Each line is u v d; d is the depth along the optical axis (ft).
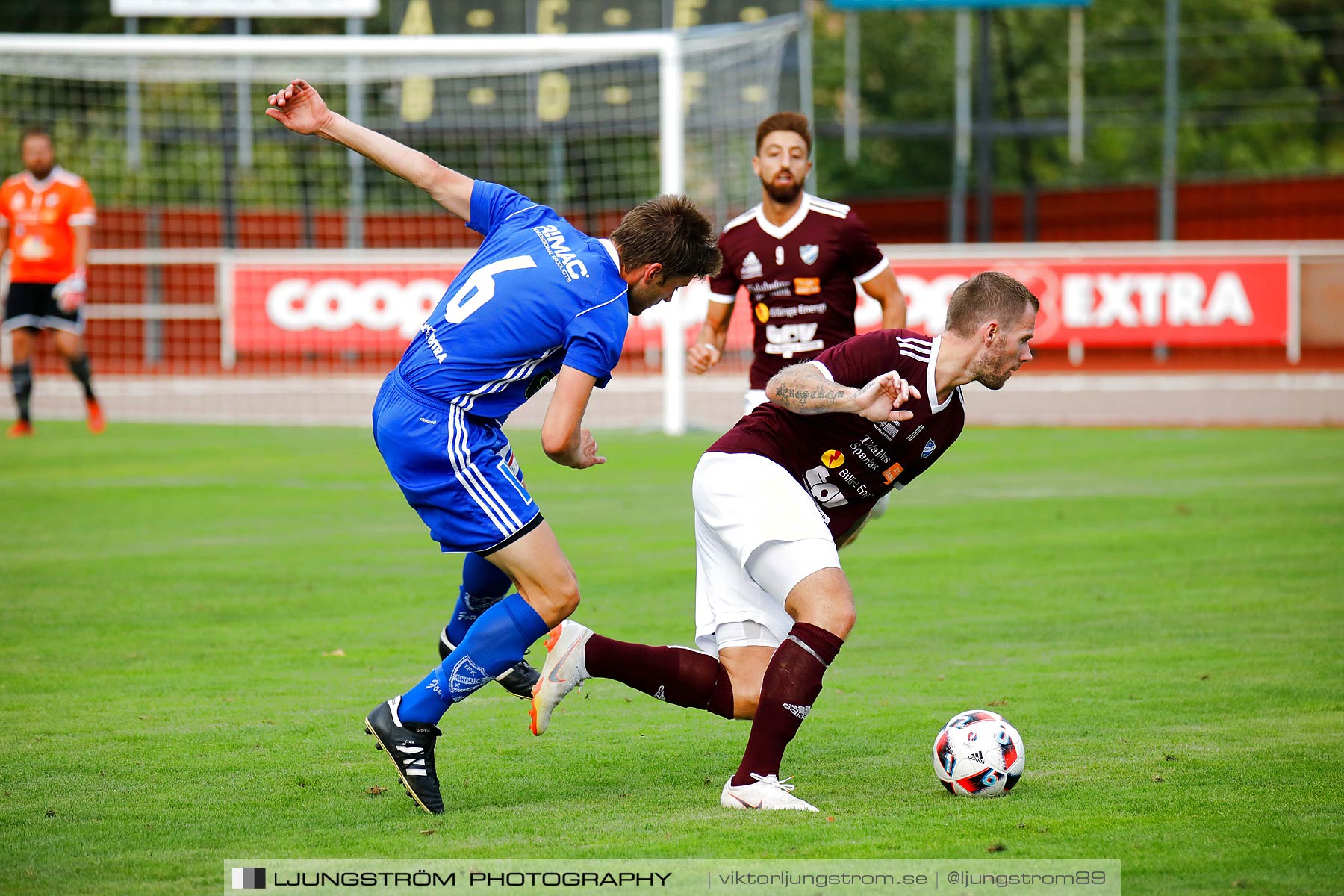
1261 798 43.14
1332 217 303.68
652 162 254.06
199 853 38.65
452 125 250.16
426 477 44.29
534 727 45.03
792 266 73.36
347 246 271.69
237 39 152.97
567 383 43.65
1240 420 183.93
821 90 394.32
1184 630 69.36
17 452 144.15
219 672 61.57
